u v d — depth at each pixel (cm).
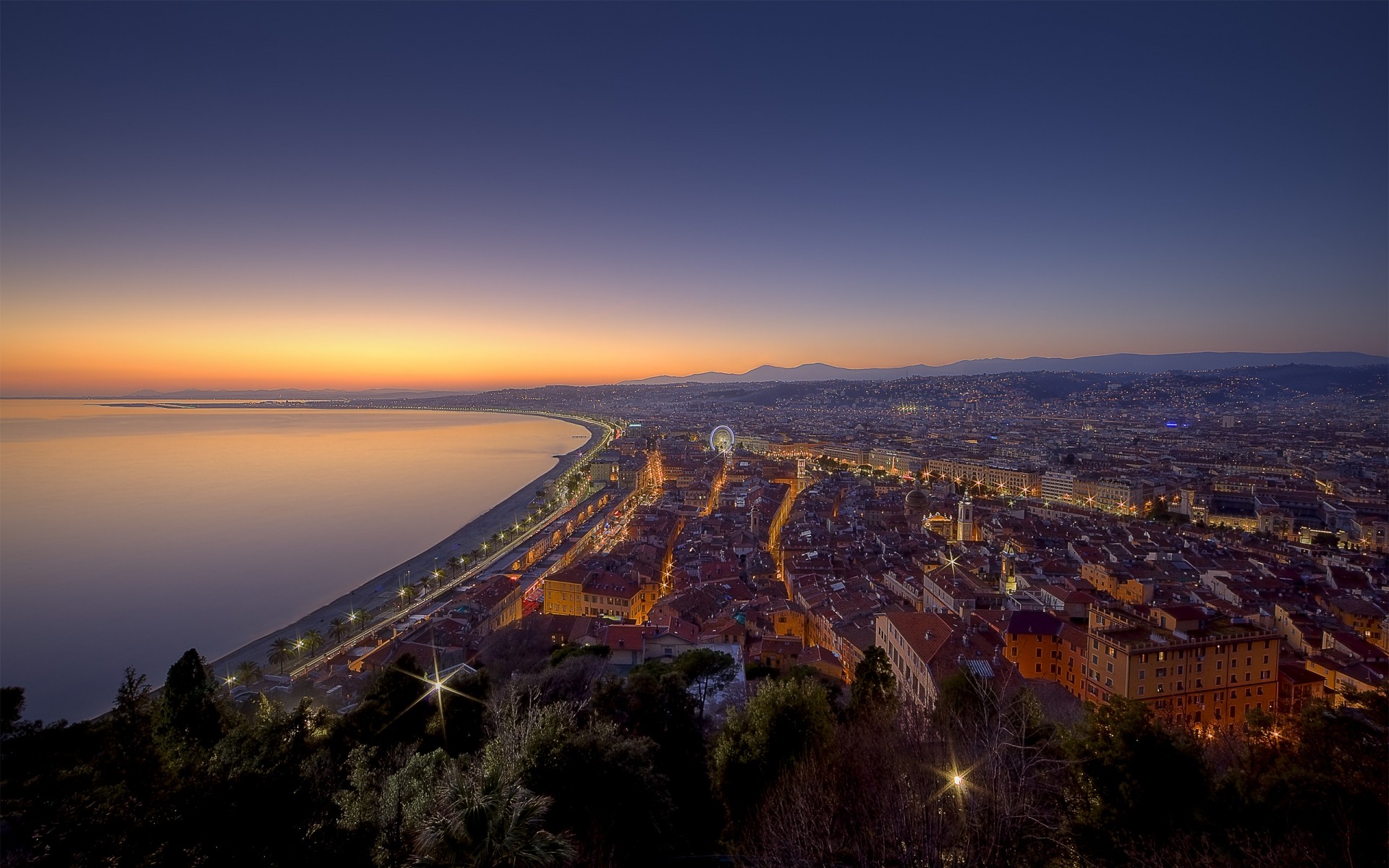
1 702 2684
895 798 3316
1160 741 4075
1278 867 3247
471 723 5831
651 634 11738
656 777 4150
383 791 3094
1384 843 3366
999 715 4016
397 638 13550
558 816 3375
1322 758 4497
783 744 4784
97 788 2402
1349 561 17562
